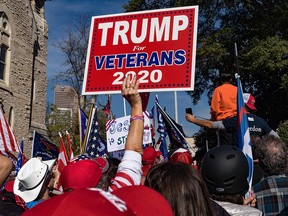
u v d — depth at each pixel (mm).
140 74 5043
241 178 2953
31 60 28672
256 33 25125
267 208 3689
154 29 5117
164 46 5039
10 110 25953
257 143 4035
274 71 23438
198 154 7066
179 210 2234
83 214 1059
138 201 1557
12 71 26250
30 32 28719
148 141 8516
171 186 2273
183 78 4883
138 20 5215
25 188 4227
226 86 6070
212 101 6109
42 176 4266
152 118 10492
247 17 25562
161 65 4992
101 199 1114
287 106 27641
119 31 5254
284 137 15930
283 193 3688
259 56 20875
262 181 3793
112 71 5180
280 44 20750
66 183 3441
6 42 25812
